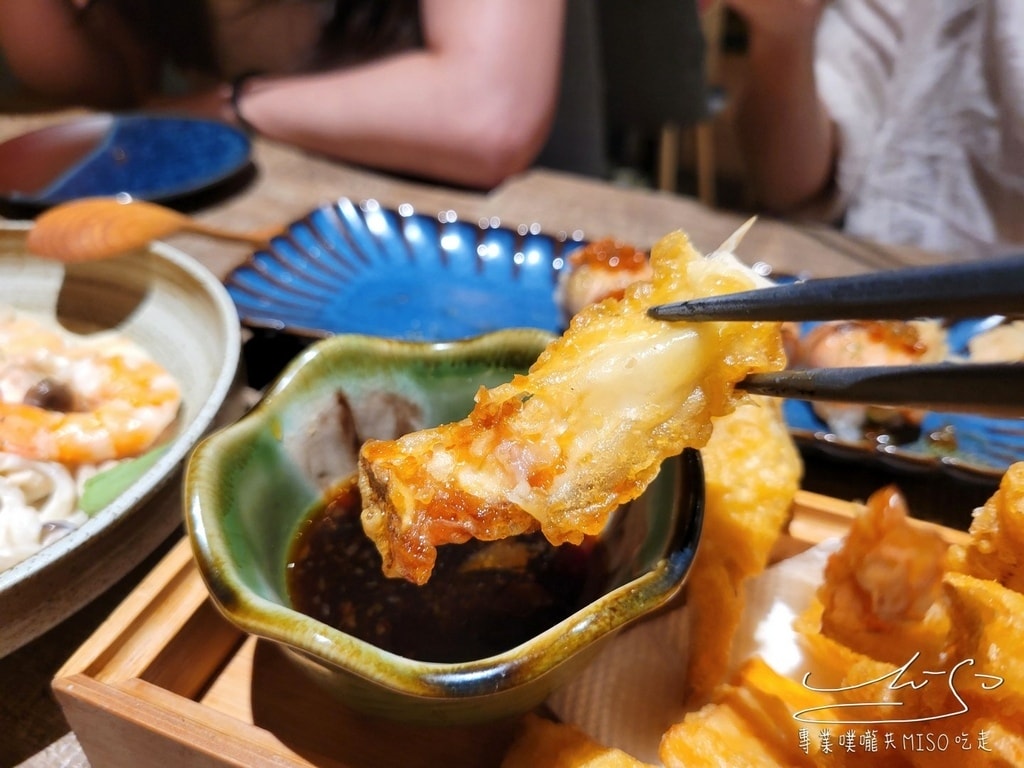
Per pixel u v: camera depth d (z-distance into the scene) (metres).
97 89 0.68
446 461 0.15
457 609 0.19
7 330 0.30
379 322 0.36
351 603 0.19
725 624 0.18
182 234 0.43
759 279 0.15
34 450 0.24
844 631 0.17
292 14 0.68
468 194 0.49
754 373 0.14
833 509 0.22
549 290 0.38
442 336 0.35
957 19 0.53
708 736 0.15
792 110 0.57
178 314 0.29
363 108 0.56
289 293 0.37
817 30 0.62
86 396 0.28
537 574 0.20
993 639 0.13
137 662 0.18
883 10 0.58
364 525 0.16
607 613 0.14
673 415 0.15
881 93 0.58
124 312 0.31
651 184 0.89
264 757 0.16
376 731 0.18
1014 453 0.27
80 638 0.21
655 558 0.16
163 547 0.24
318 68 0.68
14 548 0.22
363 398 0.21
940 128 0.55
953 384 0.09
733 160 0.96
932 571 0.16
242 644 0.20
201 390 0.27
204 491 0.16
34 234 0.31
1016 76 0.50
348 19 0.68
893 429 0.28
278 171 0.51
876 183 0.58
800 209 0.63
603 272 0.33
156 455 0.24
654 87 0.79
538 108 0.58
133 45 0.69
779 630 0.19
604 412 0.15
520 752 0.16
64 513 0.24
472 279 0.39
